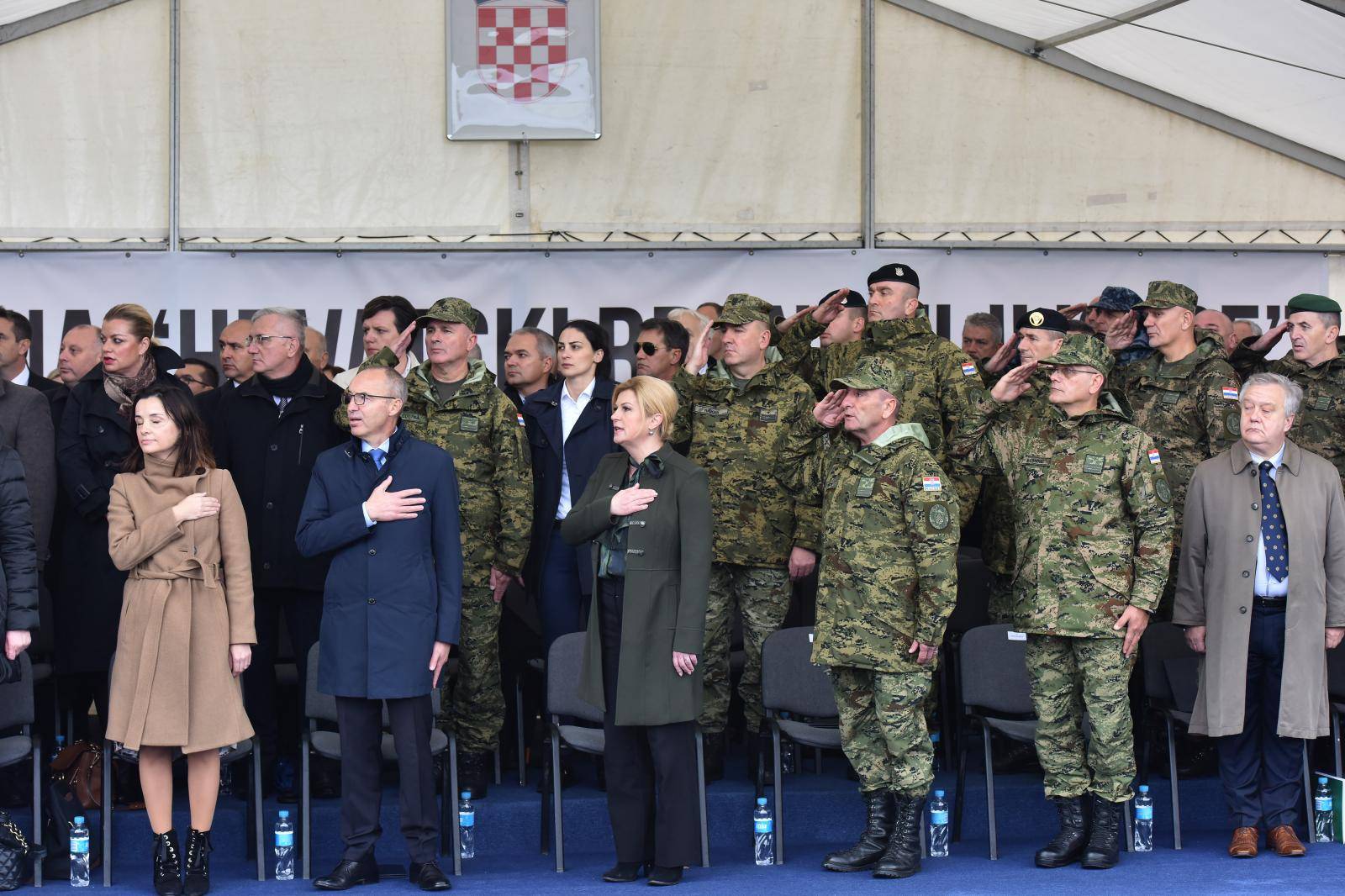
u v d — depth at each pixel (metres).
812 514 6.60
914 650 5.71
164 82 8.90
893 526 5.76
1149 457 5.86
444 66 9.02
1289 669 6.04
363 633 5.49
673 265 9.09
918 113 9.16
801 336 7.43
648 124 9.07
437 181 9.01
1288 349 9.31
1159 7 8.26
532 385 7.55
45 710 6.83
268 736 6.46
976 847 6.35
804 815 6.48
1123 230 9.25
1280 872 5.73
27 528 5.57
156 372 6.43
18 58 8.80
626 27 9.05
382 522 5.52
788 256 9.12
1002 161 9.19
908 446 5.82
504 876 5.86
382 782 6.65
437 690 6.39
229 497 5.67
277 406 6.49
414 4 9.01
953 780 6.82
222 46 8.91
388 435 5.68
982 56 9.18
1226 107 9.19
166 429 5.61
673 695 5.52
